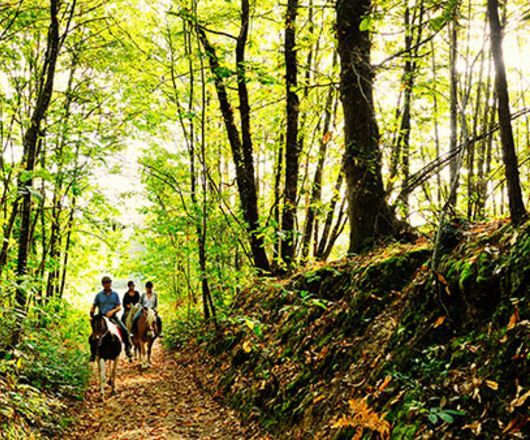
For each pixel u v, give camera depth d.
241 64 10.83
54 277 15.93
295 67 11.78
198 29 12.23
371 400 5.10
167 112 14.21
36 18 11.24
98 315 10.97
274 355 8.34
